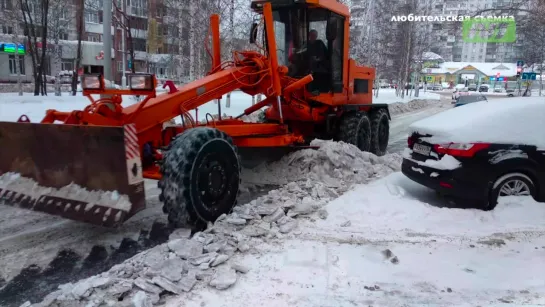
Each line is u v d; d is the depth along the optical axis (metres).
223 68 6.68
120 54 37.47
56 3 22.83
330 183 6.56
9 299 3.50
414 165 5.97
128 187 4.17
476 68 80.81
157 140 5.22
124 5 24.97
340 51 8.66
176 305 3.25
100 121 4.80
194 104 5.63
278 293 3.42
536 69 42.34
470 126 5.47
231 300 3.32
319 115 8.30
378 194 5.96
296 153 7.13
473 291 3.51
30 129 4.64
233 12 16.88
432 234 4.68
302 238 4.50
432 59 45.72
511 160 5.34
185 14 19.48
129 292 3.35
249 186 6.91
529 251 4.27
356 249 4.25
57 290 3.48
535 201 5.36
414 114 24.00
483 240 4.52
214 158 4.90
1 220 5.25
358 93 9.60
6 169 4.96
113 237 4.78
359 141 9.27
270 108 8.35
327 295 3.40
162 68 39.88
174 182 4.51
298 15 7.80
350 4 25.33
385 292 3.46
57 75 22.02
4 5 23.25
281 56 8.02
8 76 38.47
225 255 3.93
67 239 4.71
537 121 5.56
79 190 4.47
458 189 5.37
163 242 4.66
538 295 3.45
